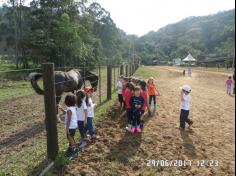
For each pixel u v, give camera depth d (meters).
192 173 2.89
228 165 3.11
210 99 7.92
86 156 3.16
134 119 4.07
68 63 21.75
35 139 3.76
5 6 24.36
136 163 3.05
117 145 3.54
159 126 4.50
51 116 2.96
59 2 23.41
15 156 3.15
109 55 40.44
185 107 4.33
